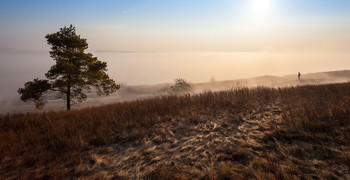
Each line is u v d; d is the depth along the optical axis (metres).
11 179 3.06
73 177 3.02
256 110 6.00
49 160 3.59
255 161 2.79
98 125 5.67
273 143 3.32
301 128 3.67
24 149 4.05
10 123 6.59
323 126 3.54
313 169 2.44
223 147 3.45
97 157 3.66
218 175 2.56
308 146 3.04
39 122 6.55
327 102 5.34
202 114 6.20
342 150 2.71
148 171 2.98
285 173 2.39
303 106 5.17
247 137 3.79
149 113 6.61
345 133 3.23
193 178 2.60
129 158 3.58
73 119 6.49
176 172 2.82
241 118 5.23
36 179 3.02
